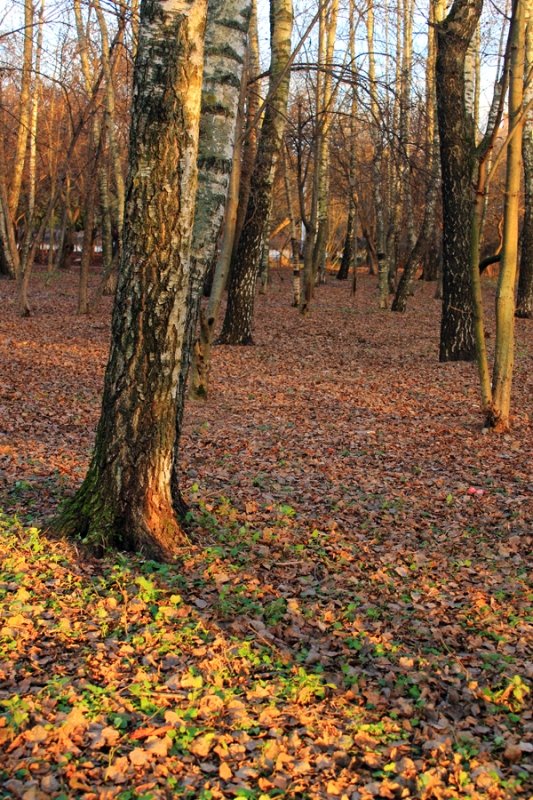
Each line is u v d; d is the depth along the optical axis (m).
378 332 20.62
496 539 7.17
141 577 5.66
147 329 5.99
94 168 22.06
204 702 4.24
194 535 6.62
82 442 9.68
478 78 21.69
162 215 5.75
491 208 31.00
